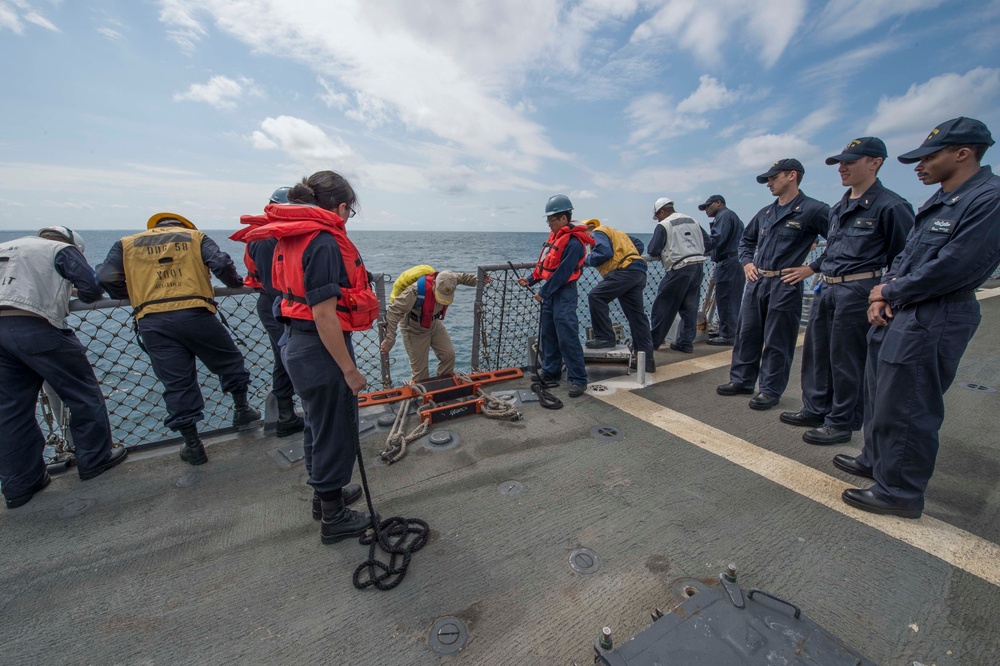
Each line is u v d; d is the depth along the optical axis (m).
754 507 2.29
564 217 3.55
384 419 3.29
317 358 1.88
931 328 1.98
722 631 1.41
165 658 1.56
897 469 2.15
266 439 3.12
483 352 4.30
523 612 1.69
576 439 3.04
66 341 2.51
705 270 5.74
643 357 4.05
